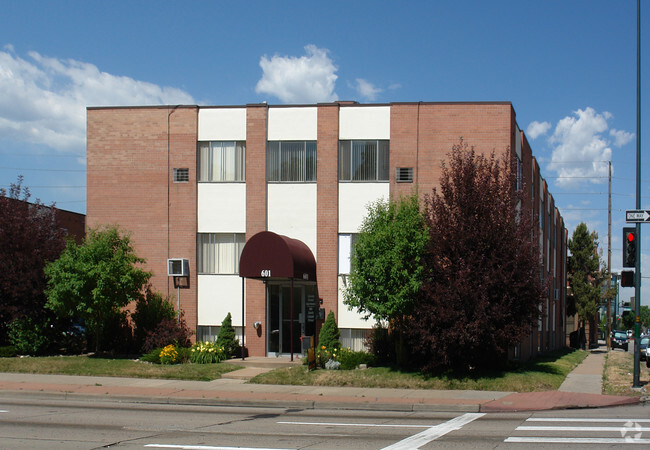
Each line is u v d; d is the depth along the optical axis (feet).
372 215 71.00
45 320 83.56
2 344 86.63
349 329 82.02
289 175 84.84
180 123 87.51
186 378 67.36
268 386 62.34
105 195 88.33
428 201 67.62
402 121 82.69
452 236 63.00
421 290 64.44
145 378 67.87
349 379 63.62
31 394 59.72
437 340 62.03
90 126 89.30
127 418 46.93
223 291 85.66
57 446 35.96
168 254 86.74
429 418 47.32
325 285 82.53
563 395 56.03
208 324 85.56
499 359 70.13
